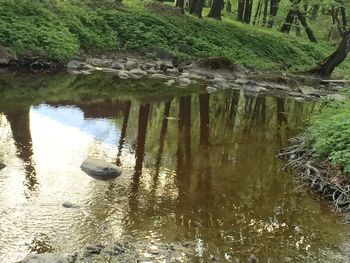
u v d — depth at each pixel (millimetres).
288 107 17688
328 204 7879
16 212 6355
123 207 6926
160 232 6281
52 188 7281
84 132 10633
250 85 21516
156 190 7754
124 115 12938
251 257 5785
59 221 6254
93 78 18156
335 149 8852
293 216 7281
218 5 34000
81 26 22000
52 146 9320
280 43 32219
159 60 23188
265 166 9680
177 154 9961
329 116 10766
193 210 7133
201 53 25172
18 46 17828
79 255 5480
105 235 6031
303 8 32938
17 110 11875
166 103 15422
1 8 19016
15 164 8094
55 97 14109
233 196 7902
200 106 15688
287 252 6082
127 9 26266
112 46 22406
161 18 26859
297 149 10266
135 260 5504
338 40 43250
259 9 46312
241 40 29797
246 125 13695
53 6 21922
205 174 8867
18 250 5469
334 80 25766
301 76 26609
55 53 18672
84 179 7789
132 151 9734
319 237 6609
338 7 27469
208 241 6176
